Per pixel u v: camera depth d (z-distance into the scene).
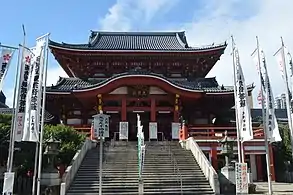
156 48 48.84
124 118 41.41
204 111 45.56
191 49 45.47
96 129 20.67
